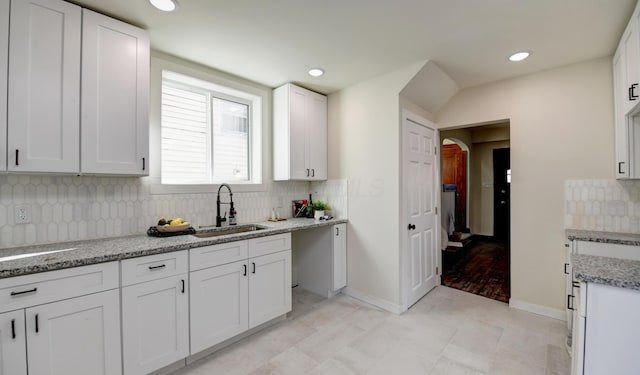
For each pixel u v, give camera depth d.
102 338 1.53
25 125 1.53
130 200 2.16
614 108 2.31
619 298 1.15
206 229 2.46
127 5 1.71
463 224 6.27
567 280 2.22
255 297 2.27
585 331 1.21
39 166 1.56
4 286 1.26
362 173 3.01
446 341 2.22
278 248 2.45
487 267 4.17
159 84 2.30
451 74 2.76
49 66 1.60
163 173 2.48
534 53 2.33
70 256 1.50
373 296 2.91
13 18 1.50
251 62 2.51
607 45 2.18
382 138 2.83
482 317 2.62
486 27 1.96
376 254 2.88
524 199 2.74
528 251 2.72
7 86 1.48
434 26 1.95
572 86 2.51
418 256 3.04
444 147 6.48
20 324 1.30
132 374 1.63
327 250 3.07
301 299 3.05
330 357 2.02
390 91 2.76
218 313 2.03
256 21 1.89
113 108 1.81
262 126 3.06
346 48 2.27
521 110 2.77
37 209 1.79
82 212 1.95
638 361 1.12
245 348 2.12
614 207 2.34
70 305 1.43
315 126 3.22
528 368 1.89
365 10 1.77
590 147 2.43
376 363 1.95
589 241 2.06
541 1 1.67
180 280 1.83
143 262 1.67
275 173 3.11
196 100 2.70
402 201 2.75
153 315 1.72
